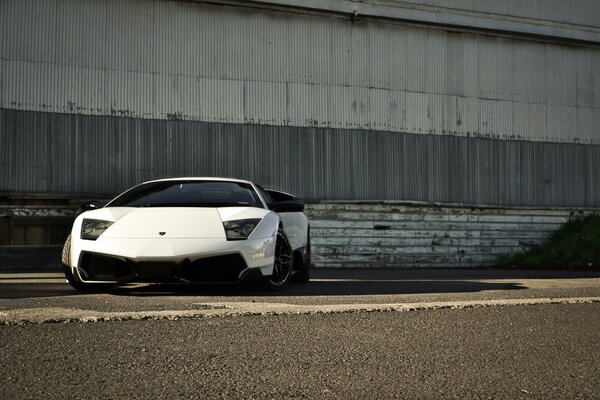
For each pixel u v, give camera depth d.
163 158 11.70
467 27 13.81
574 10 14.79
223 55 12.16
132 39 11.65
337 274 10.09
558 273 10.66
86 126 11.30
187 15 11.99
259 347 2.97
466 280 8.08
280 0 12.41
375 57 13.19
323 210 12.67
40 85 11.09
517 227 14.22
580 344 3.31
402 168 13.27
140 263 5.07
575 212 14.72
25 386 2.28
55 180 11.07
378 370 2.64
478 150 13.95
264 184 12.27
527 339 3.39
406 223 13.27
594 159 14.99
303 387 2.36
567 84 14.86
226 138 12.09
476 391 2.40
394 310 4.18
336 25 12.94
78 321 3.46
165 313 3.72
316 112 12.70
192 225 5.36
